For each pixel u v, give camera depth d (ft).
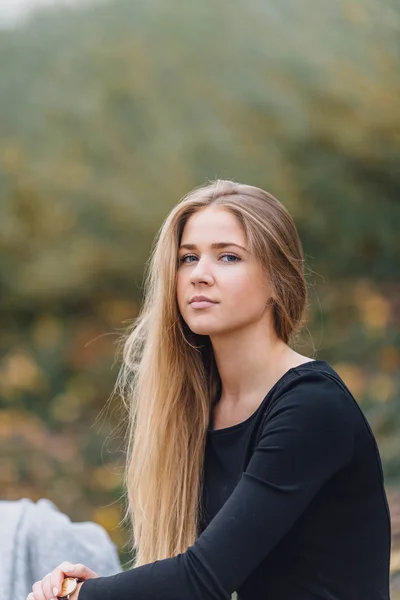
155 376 9.05
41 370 37.06
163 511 8.93
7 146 36.45
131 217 35.68
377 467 8.02
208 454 8.77
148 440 9.10
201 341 9.03
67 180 36.06
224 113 34.88
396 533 17.57
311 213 34.88
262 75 34.45
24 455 29.55
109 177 35.88
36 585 8.39
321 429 7.58
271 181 34.17
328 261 35.99
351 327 33.68
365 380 29.50
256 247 8.30
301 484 7.51
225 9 35.42
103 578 7.73
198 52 35.42
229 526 7.43
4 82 36.68
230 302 8.27
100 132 35.91
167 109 35.53
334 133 33.55
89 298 39.11
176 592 7.39
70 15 37.09
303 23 34.04
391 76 31.94
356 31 32.14
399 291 35.32
